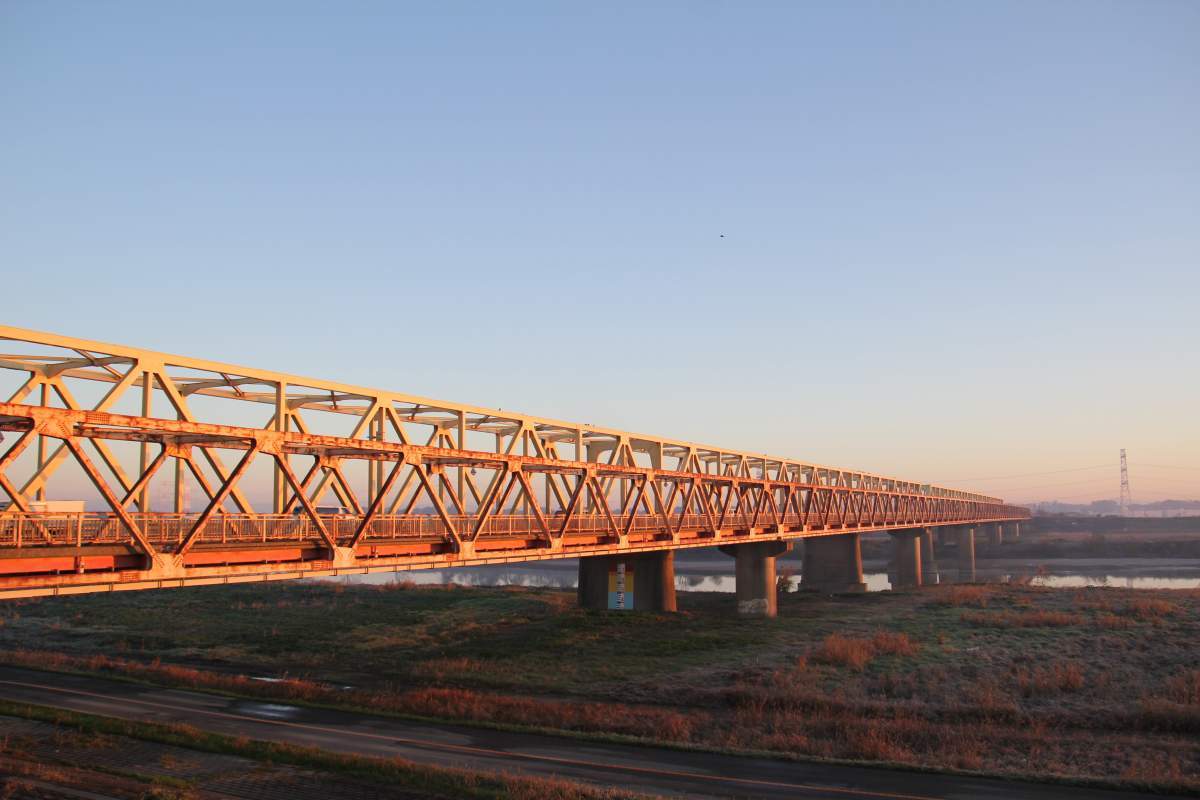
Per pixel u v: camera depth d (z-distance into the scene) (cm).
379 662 5216
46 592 2473
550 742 3266
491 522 4422
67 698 3972
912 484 14575
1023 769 2956
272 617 7088
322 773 2692
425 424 5028
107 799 2347
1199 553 17400
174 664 5250
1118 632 5591
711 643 5794
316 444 3234
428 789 2522
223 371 3266
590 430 5700
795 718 3741
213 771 2714
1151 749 3209
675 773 2848
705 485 6781
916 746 3294
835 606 8325
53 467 2816
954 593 8212
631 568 7269
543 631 6191
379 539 3675
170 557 2783
